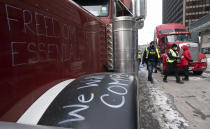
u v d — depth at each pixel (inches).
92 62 93.4
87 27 87.7
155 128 96.0
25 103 37.6
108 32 123.5
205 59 286.2
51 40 52.9
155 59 243.4
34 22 44.9
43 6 49.5
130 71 124.8
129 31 122.6
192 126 98.8
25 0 41.8
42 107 32.6
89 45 89.7
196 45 281.6
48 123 28.9
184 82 240.1
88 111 30.9
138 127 29.3
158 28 442.6
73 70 68.8
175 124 101.3
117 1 152.9
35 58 44.4
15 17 38.2
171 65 236.5
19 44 38.9
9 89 35.3
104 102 33.0
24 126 20.5
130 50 124.1
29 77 41.6
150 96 163.0
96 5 137.6
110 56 123.8
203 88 197.2
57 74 55.6
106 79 44.6
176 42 345.7
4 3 35.5
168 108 128.6
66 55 63.0
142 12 169.2
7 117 34.0
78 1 136.9
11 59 36.3
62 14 61.6
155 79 273.1
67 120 29.1
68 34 65.5
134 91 38.4
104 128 27.8
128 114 30.4
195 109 127.1
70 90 38.3
